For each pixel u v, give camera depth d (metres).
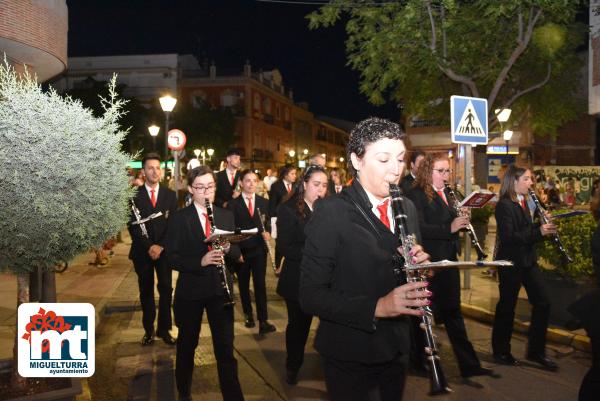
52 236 3.71
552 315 7.07
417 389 5.20
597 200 5.01
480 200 5.27
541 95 14.45
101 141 3.88
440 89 14.41
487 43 11.88
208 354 6.34
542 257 7.13
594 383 3.78
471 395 5.03
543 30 11.51
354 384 2.71
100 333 7.36
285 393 5.18
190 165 19.66
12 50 10.09
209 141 47.00
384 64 12.19
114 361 6.21
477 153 29.94
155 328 7.48
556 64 12.53
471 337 6.84
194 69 60.53
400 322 2.79
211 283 4.54
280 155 68.06
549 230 5.39
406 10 10.63
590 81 12.66
